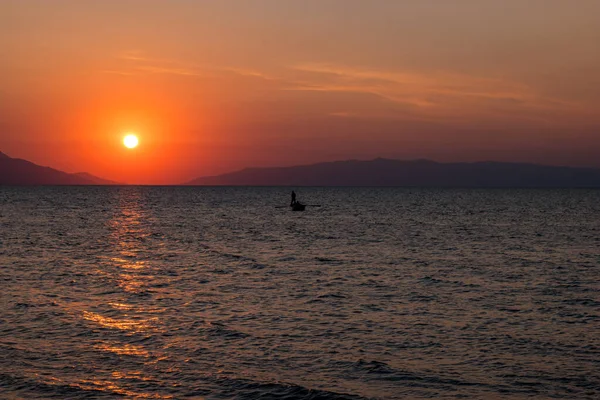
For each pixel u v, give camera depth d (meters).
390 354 21.22
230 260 46.16
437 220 98.44
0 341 22.11
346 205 160.62
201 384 18.16
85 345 21.84
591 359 20.69
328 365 19.98
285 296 31.34
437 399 17.27
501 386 18.23
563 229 79.56
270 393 17.53
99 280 35.78
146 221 94.06
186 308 28.20
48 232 70.50
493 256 49.53
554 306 29.11
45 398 16.98
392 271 40.56
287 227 82.12
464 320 26.20
